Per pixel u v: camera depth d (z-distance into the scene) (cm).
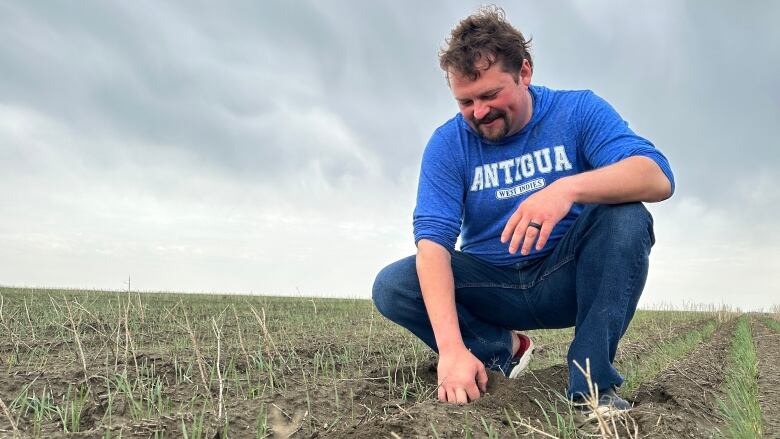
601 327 130
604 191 123
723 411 167
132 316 344
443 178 152
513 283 159
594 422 125
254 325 340
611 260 130
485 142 151
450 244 146
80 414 138
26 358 215
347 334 319
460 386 131
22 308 358
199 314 394
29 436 124
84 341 257
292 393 145
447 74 137
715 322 645
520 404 138
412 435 112
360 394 153
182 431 121
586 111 144
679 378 196
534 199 120
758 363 299
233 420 129
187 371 176
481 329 173
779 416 170
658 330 469
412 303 164
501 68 131
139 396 154
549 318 163
